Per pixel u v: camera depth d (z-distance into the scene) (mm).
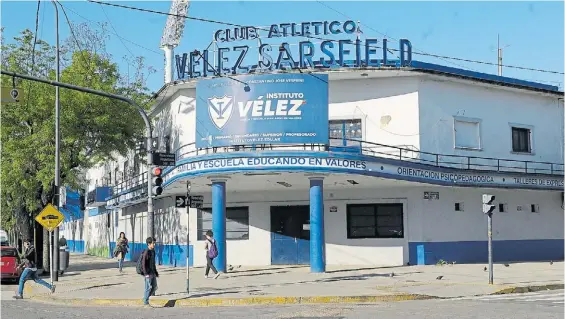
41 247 34156
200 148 26484
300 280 23469
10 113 30938
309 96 25766
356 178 26719
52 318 16047
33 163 31547
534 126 34031
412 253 29953
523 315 14383
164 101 34656
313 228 25750
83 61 32469
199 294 19875
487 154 31922
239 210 32031
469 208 31438
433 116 30203
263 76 25891
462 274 25219
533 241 33375
